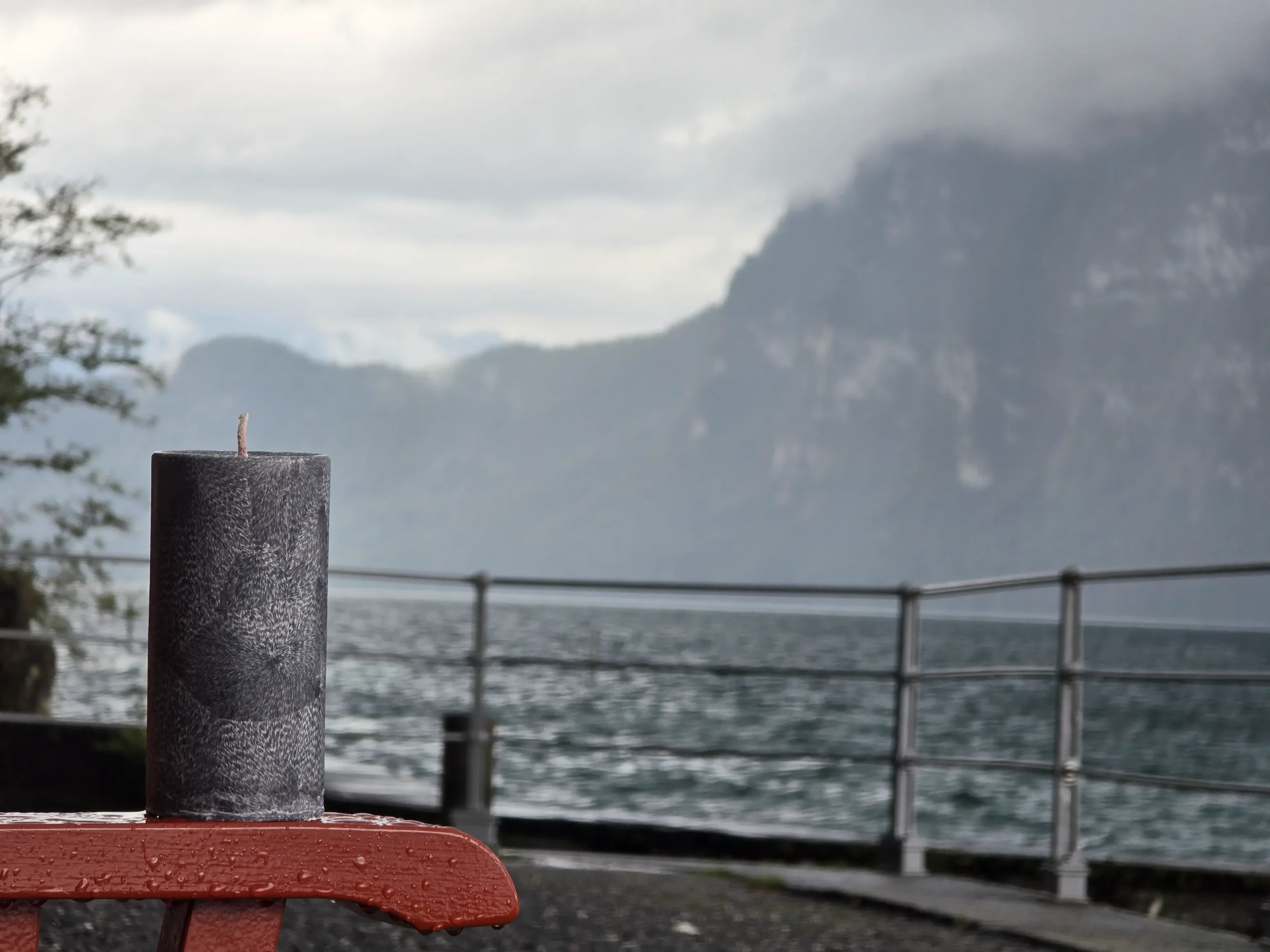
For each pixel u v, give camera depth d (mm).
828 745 25188
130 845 1004
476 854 1096
